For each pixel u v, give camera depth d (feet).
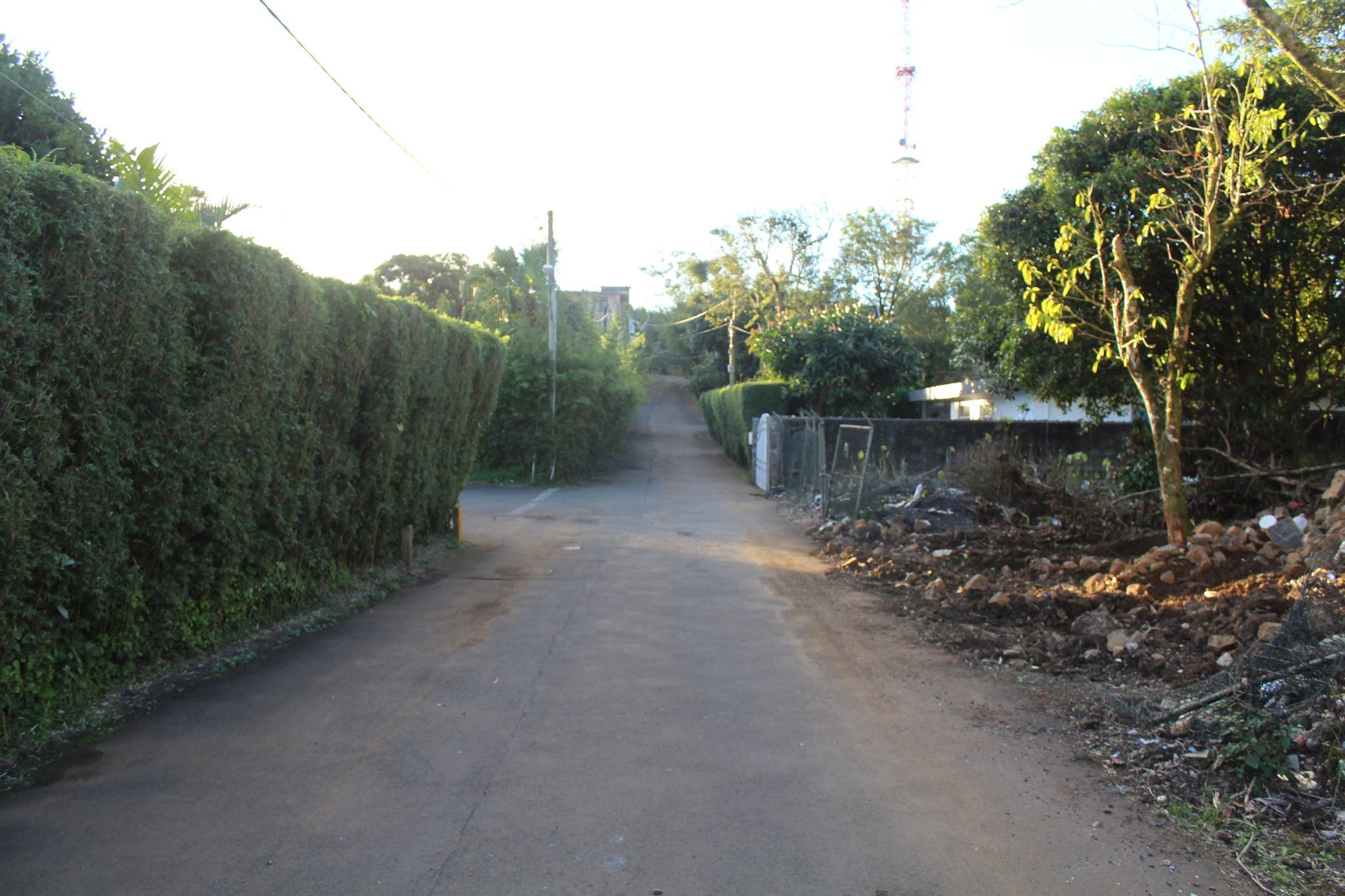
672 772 14.98
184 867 11.45
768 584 32.60
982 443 54.90
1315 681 15.49
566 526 51.13
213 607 21.53
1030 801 13.96
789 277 142.92
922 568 34.42
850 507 50.49
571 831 12.76
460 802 13.65
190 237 19.44
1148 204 33.99
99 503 16.42
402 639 23.71
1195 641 21.17
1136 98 40.04
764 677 20.66
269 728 16.62
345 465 28.25
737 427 98.68
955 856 12.18
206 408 19.65
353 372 27.78
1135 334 31.30
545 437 82.84
